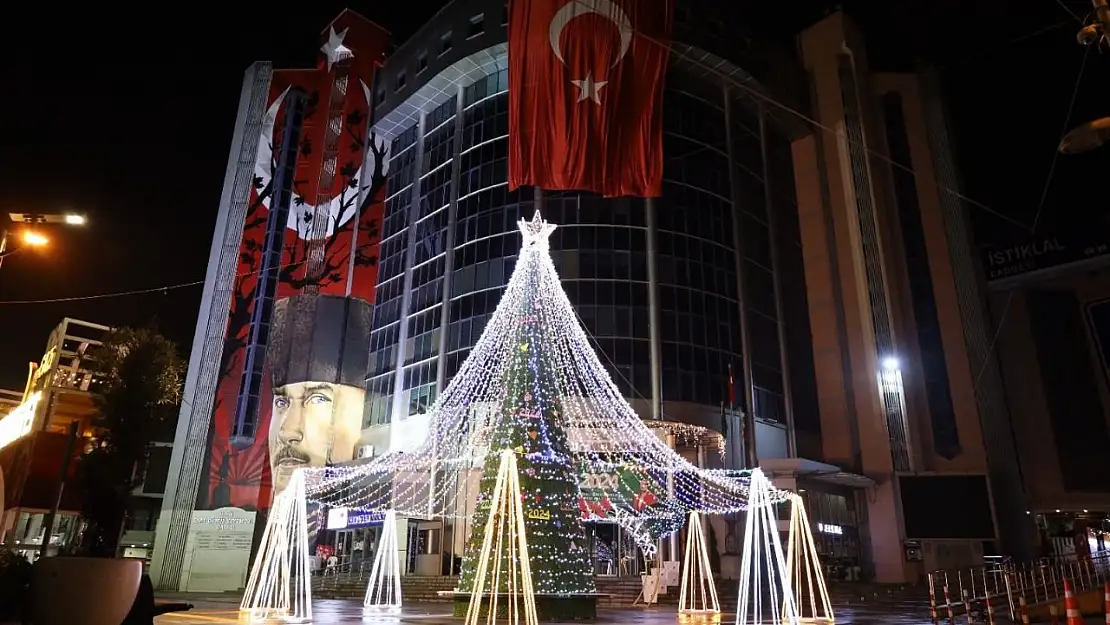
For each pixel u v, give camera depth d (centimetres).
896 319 4488
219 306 4456
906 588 3353
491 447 1630
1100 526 4350
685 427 3100
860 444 4350
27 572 1296
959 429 4341
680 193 4184
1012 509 4209
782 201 4834
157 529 3978
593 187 3616
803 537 1734
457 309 4097
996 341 4619
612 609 2283
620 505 3059
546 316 1761
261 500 4041
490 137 4388
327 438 4225
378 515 3647
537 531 1543
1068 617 944
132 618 1019
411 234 4606
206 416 4206
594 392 2766
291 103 4988
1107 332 4453
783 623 1583
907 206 4847
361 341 4569
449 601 2658
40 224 1603
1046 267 4500
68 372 2984
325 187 4844
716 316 4028
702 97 4562
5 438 3409
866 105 4984
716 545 3406
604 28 3775
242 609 1728
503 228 4109
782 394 4256
